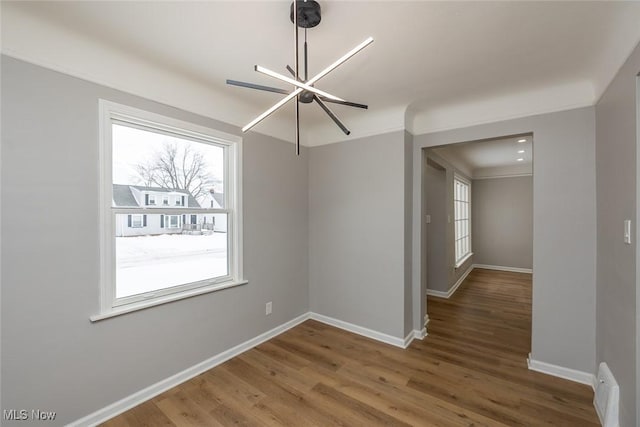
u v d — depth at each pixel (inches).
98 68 71.9
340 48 73.0
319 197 139.3
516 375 92.3
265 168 119.0
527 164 246.5
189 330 92.0
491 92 98.8
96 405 71.8
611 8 57.4
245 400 80.7
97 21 62.6
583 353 87.9
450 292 189.3
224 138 102.3
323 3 56.6
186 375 90.5
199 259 98.3
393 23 62.9
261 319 117.3
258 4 57.3
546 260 93.5
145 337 81.3
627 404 60.4
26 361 61.8
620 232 65.7
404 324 113.6
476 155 204.1
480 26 64.0
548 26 63.7
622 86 64.5
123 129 80.0
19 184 60.8
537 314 95.0
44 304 64.1
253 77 89.0
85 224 70.2
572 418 72.7
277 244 125.2
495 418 72.9
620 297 65.4
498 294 188.7
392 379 90.4
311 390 85.0
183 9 58.7
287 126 129.5
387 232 117.8
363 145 124.0
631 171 59.7
